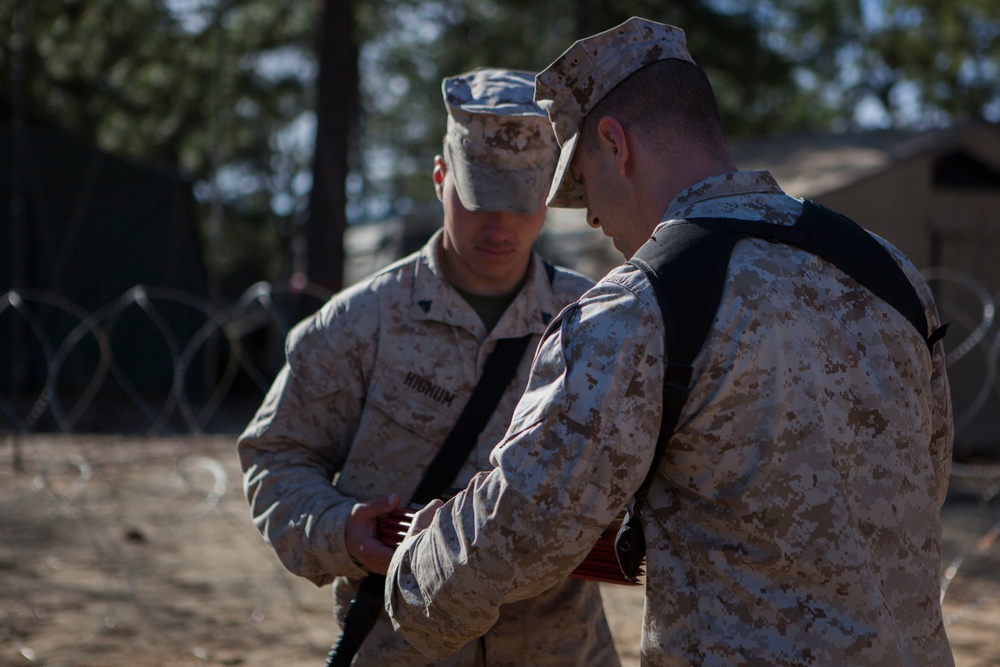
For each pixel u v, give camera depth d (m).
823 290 1.41
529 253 2.21
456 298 2.12
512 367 2.10
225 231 28.55
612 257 10.58
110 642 4.13
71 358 12.32
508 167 2.05
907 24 29.09
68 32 20.45
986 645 4.32
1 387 12.18
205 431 10.21
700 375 1.33
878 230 10.09
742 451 1.33
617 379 1.32
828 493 1.32
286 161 28.83
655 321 1.34
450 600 1.43
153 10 21.30
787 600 1.32
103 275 12.47
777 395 1.33
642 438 1.33
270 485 2.06
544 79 1.56
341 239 12.55
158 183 12.59
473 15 23.34
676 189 1.49
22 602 4.62
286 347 2.15
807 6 29.66
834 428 1.35
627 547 1.44
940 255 10.17
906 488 1.40
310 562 1.96
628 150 1.51
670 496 1.41
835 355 1.39
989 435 9.88
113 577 5.06
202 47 22.48
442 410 2.08
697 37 18.72
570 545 1.34
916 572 1.39
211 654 4.02
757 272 1.37
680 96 1.49
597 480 1.32
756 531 1.33
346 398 2.12
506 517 1.35
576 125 1.56
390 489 2.08
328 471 2.17
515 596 1.39
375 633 2.03
